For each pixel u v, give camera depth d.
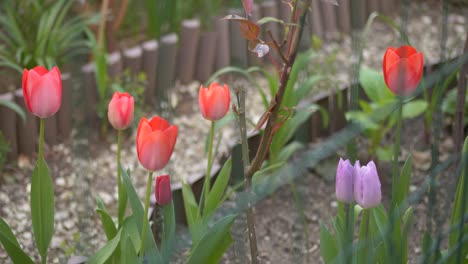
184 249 2.70
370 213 2.13
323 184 3.49
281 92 2.09
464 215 2.03
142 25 4.80
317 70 4.23
